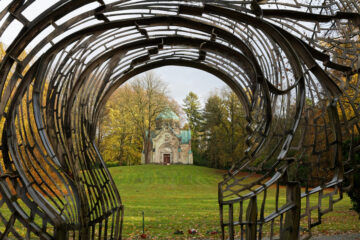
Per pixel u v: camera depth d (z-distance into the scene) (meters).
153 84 39.16
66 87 4.52
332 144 4.24
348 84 4.35
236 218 9.58
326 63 4.45
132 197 18.33
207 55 5.26
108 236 6.81
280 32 4.14
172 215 10.48
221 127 36.69
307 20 4.45
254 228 3.81
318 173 4.38
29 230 3.70
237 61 4.50
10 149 3.72
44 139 4.11
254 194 3.87
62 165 4.69
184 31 4.54
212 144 37.84
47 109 4.48
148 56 5.10
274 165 4.05
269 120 4.36
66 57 4.07
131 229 7.83
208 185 27.97
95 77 4.99
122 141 38.06
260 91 4.63
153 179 30.78
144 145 39.38
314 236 6.72
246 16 3.95
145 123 39.75
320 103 4.63
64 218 4.19
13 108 3.75
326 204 12.95
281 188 21.81
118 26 3.96
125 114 38.41
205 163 42.59
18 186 3.82
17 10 3.32
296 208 3.96
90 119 5.12
